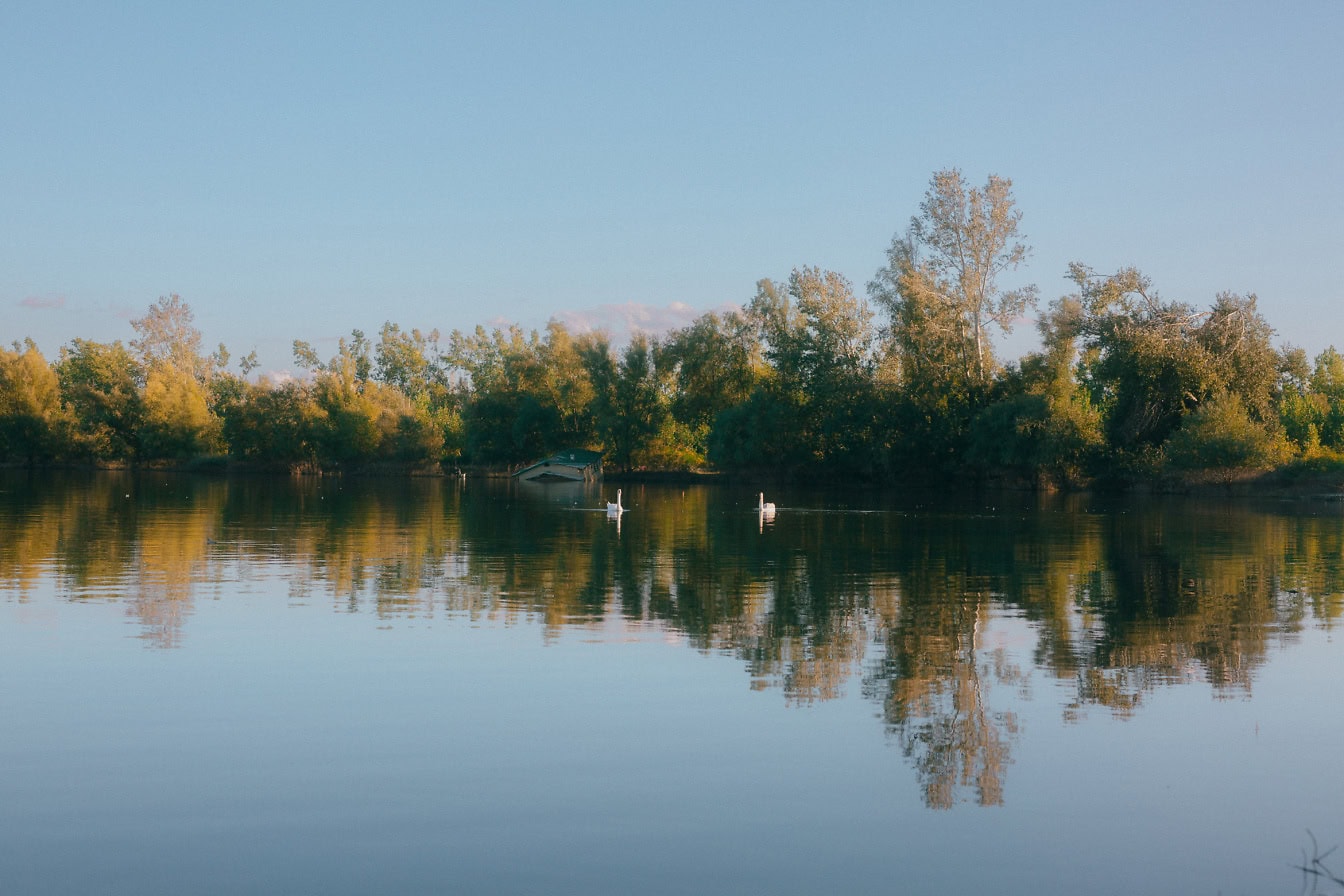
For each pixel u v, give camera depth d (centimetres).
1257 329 8056
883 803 1102
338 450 12175
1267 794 1138
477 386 17400
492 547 3597
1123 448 8256
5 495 6500
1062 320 8500
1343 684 1599
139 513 5025
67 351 15900
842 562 3206
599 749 1266
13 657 1723
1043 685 1586
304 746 1268
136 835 1009
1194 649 1856
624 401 11988
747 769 1201
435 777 1166
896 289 8894
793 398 10269
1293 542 3984
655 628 2031
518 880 920
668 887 909
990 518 5428
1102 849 996
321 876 927
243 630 1972
